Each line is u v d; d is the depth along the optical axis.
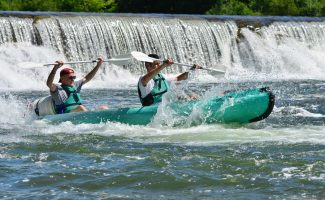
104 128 20.08
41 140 18.23
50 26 41.66
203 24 47.50
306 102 28.22
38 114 21.95
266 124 20.95
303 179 13.84
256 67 48.69
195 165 15.02
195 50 46.25
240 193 13.01
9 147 17.22
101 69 41.88
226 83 39.25
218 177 14.06
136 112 20.45
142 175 14.24
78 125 20.61
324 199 12.59
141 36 44.22
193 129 19.70
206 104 20.22
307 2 74.19
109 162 15.43
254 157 15.73
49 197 12.80
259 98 20.05
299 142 17.53
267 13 73.25
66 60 41.44
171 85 21.22
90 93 33.75
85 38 42.31
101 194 13.02
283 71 49.09
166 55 44.97
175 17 47.06
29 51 40.28
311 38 51.81
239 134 18.83
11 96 32.22
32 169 14.80
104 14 45.34
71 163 15.35
